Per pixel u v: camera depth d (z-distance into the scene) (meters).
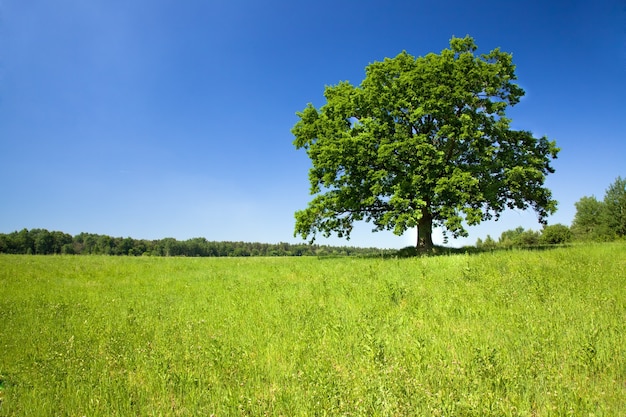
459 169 21.34
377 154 22.80
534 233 64.00
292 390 4.79
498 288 10.12
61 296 13.02
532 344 5.84
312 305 9.61
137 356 6.42
